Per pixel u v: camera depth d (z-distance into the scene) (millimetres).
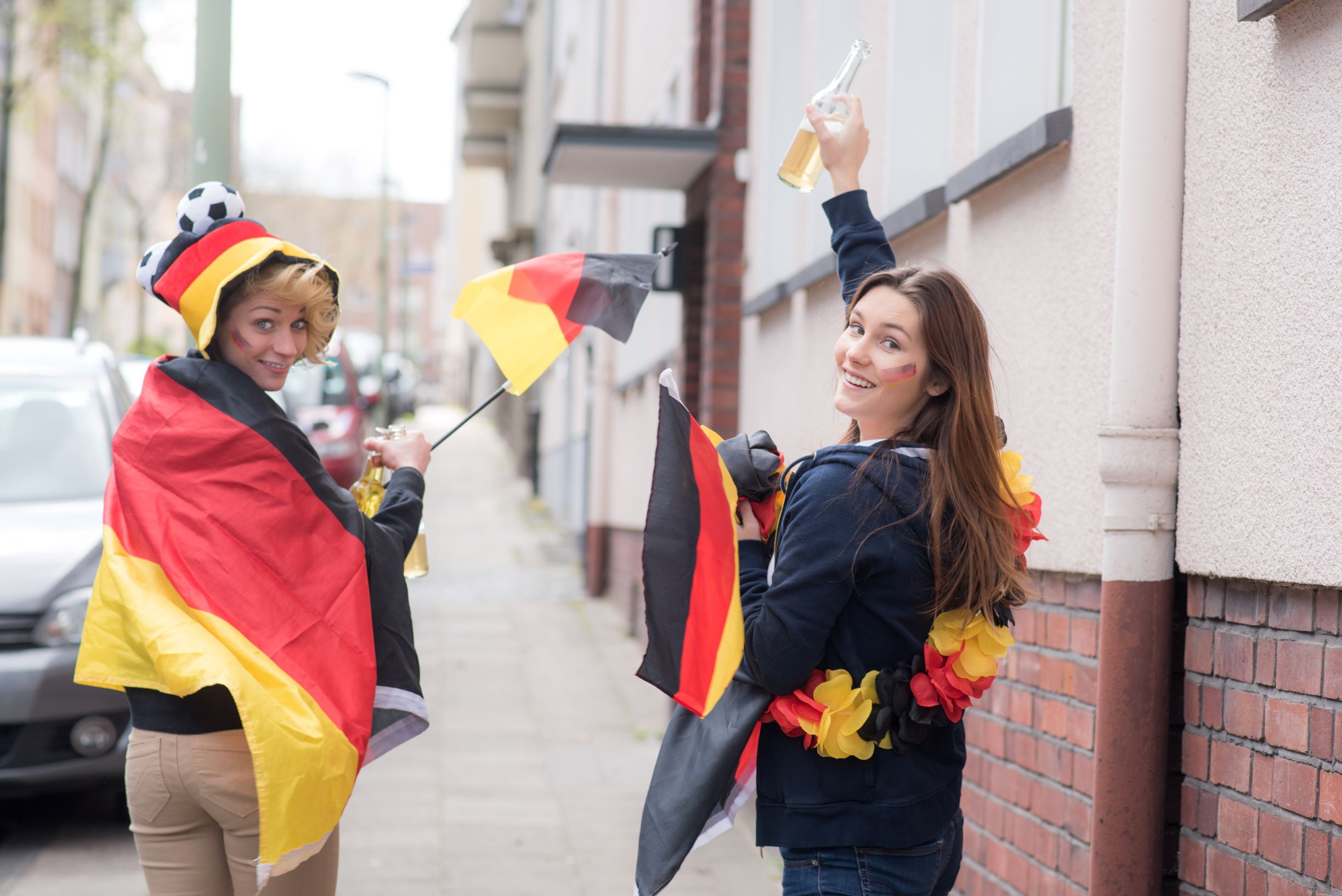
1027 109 4324
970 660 2334
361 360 24281
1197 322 3031
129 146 40250
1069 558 3562
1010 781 3953
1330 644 2572
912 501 2324
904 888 2359
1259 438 2771
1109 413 3178
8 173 26969
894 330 2428
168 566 2537
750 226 8047
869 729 2324
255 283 2648
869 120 5656
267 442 2605
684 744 2465
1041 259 3814
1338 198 2510
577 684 9227
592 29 16094
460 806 6285
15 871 5133
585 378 15578
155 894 2691
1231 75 2908
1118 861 3107
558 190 22188
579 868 5367
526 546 16719
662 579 2348
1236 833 2875
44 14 26562
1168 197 3111
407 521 2871
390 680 2717
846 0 6652
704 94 9219
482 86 29062
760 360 7578
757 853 5746
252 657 2508
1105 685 3137
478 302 2957
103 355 6898
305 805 2488
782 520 2402
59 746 5270
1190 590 3088
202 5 5398
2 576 5336
